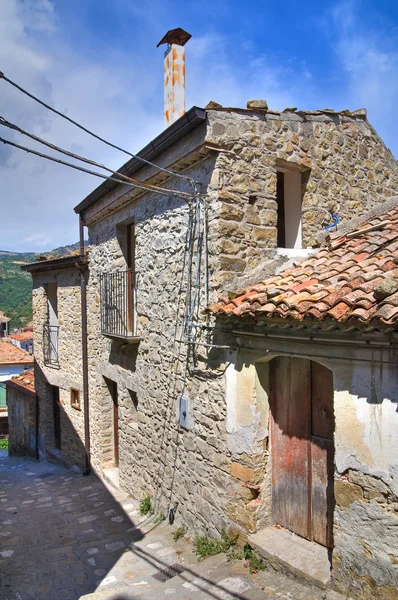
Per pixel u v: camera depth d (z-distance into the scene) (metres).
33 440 12.47
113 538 5.61
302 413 4.17
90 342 9.09
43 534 5.93
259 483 4.37
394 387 3.04
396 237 4.29
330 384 3.94
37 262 11.25
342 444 3.37
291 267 4.86
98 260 8.65
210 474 4.91
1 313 47.31
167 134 5.02
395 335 3.00
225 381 4.67
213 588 3.83
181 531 5.36
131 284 7.36
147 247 6.43
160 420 6.05
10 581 4.55
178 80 6.48
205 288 4.89
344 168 5.98
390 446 3.06
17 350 22.45
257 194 4.93
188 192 5.23
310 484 4.09
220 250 4.65
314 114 5.60
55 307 11.75
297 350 3.78
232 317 4.19
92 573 4.62
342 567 3.35
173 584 4.01
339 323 3.13
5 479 9.98
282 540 4.17
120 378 7.55
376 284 3.27
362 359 3.23
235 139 4.76
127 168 6.19
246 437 4.39
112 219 7.89
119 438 7.68
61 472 9.94
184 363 5.40
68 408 10.30
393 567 3.03
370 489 3.18
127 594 3.90
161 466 6.04
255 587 3.74
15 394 13.98
